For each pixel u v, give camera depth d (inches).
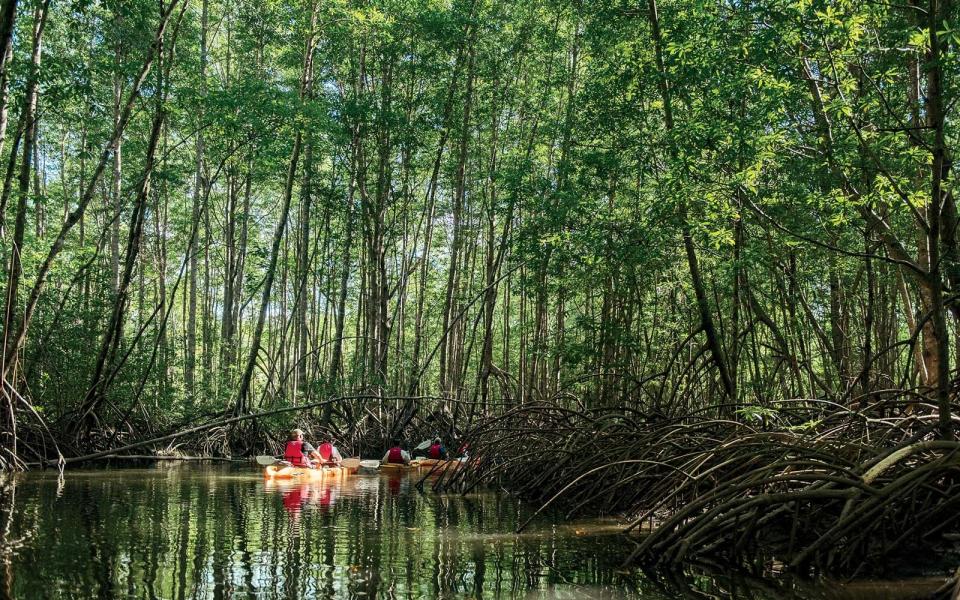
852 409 409.1
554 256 681.6
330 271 1108.5
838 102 336.8
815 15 351.6
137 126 937.5
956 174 419.8
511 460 535.2
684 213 509.0
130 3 570.9
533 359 914.1
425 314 1253.1
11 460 559.5
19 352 616.4
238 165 797.9
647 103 618.2
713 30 424.2
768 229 499.8
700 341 705.0
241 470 642.2
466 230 1121.4
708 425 437.4
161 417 810.8
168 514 362.3
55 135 1039.6
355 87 953.5
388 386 944.9
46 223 1096.8
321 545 293.3
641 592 229.1
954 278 418.0
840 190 401.1
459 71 893.2
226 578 233.9
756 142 389.7
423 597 219.9
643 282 683.4
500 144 1016.2
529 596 223.6
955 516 262.4
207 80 706.8
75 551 265.4
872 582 239.8
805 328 645.9
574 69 871.7
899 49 335.6
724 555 283.7
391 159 1010.1
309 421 887.1
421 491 521.0
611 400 725.9
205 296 1194.0
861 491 254.7
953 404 342.0
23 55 615.8
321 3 800.3
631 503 412.8
